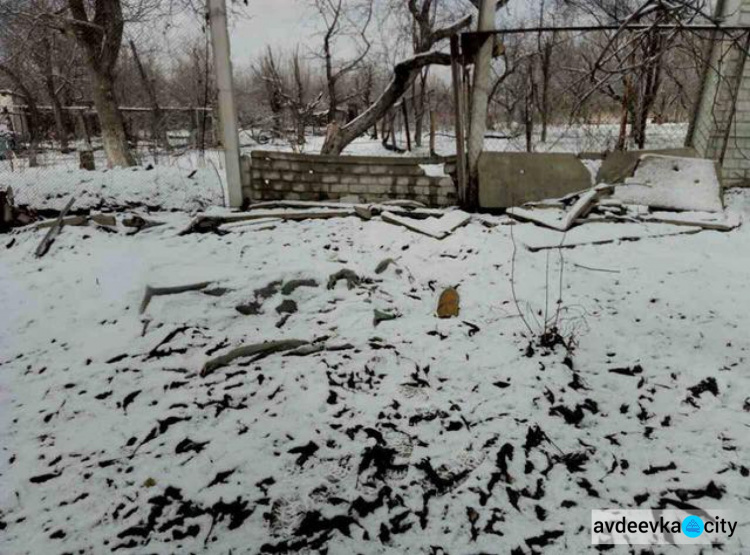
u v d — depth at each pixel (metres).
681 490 2.21
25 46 11.44
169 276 3.81
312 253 5.04
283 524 2.05
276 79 20.44
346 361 3.15
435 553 1.95
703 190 6.59
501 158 6.82
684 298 4.03
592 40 9.42
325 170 6.89
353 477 2.29
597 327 3.64
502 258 4.96
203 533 2.02
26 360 3.19
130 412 2.70
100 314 3.67
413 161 6.96
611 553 1.94
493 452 2.45
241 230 5.74
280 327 3.51
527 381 3.01
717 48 7.36
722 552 1.93
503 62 13.41
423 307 4.00
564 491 2.24
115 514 2.10
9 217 5.96
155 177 7.38
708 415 2.69
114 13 10.98
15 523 2.05
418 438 2.54
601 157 7.09
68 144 16.86
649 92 8.93
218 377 2.96
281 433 2.54
